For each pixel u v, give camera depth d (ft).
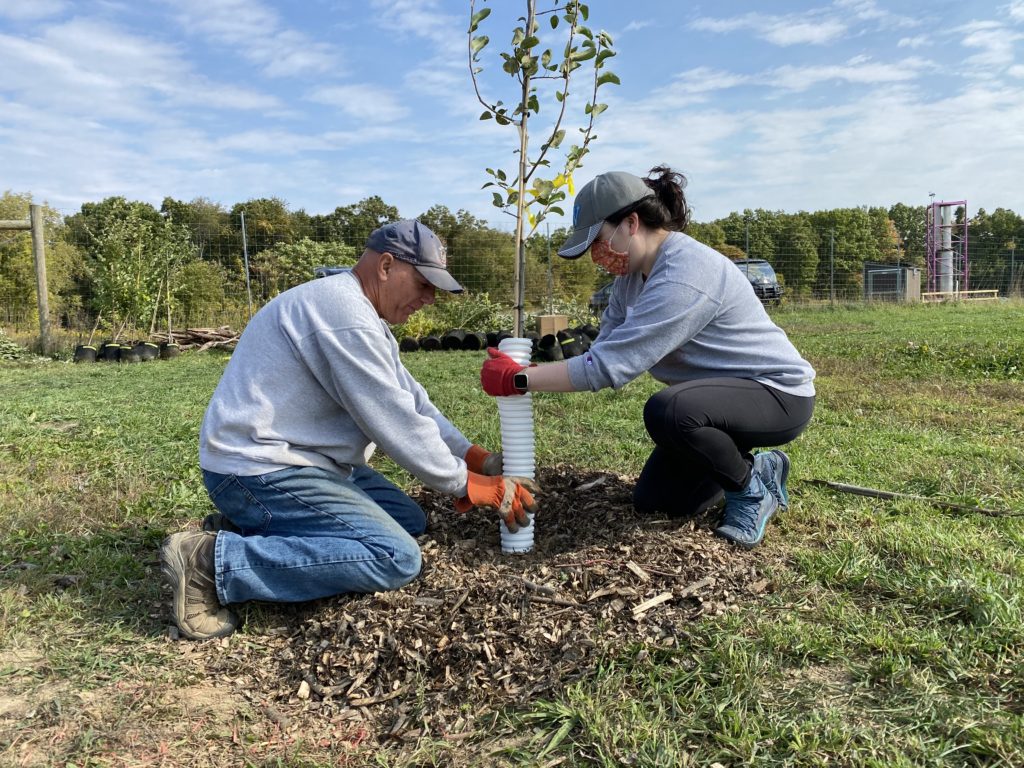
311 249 87.71
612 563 8.27
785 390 8.97
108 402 22.41
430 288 8.34
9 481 13.26
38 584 8.91
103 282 44.16
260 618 8.14
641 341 8.38
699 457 8.69
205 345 44.11
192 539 7.76
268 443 7.87
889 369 26.76
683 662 6.75
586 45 10.28
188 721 6.54
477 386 24.47
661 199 8.90
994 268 104.27
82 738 6.17
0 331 41.96
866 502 11.09
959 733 5.63
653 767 5.48
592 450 14.75
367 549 7.84
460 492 8.42
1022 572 8.27
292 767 5.94
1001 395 20.68
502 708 6.44
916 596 7.76
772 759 5.50
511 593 7.78
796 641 6.97
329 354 7.67
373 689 7.00
